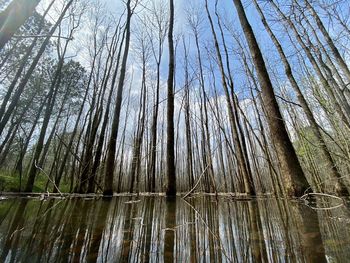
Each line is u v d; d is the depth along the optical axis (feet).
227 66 26.76
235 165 30.45
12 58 35.65
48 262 3.29
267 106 13.82
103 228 5.74
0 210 9.23
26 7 6.32
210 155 16.40
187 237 4.85
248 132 35.86
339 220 5.89
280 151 12.77
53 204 12.19
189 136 42.52
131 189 33.58
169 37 21.97
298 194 11.56
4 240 4.45
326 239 4.10
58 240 4.53
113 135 18.88
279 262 3.13
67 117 49.80
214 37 26.04
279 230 5.16
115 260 3.43
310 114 15.56
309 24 13.23
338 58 12.26
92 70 36.86
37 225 6.06
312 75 18.54
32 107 42.19
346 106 11.59
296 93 16.12
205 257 3.53
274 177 23.62
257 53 14.93
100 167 26.25
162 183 48.78
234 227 5.79
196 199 16.53
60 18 16.60
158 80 38.11
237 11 16.80
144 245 4.24
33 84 40.52
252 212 8.54
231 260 3.36
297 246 3.80
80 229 5.59
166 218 7.41
